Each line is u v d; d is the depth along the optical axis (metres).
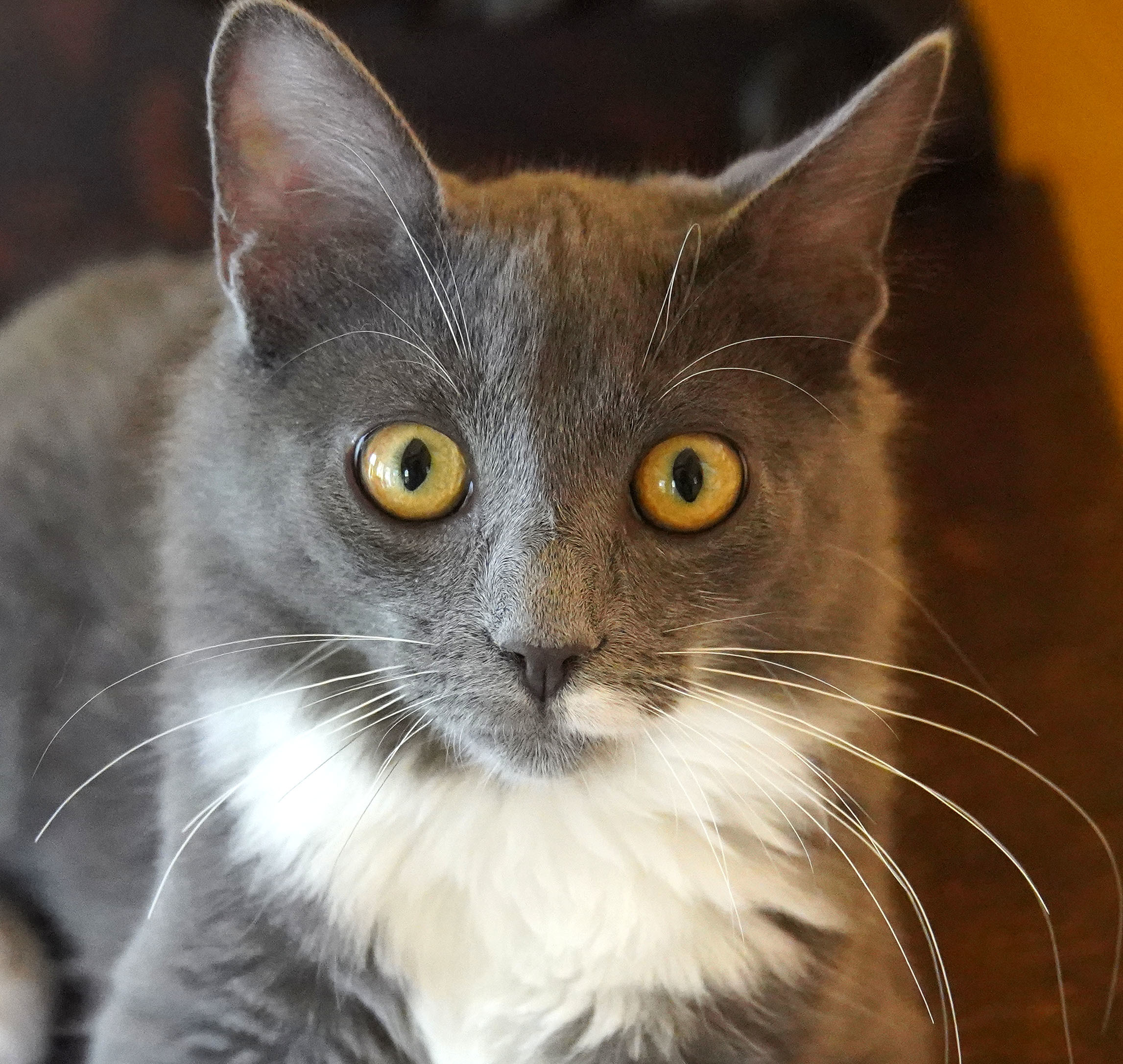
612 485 0.36
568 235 0.38
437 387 0.37
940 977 0.48
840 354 0.39
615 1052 0.40
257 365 0.38
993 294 0.60
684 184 0.42
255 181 0.37
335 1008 0.39
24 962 0.46
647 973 0.40
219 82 0.37
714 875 0.40
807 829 0.40
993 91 0.58
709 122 0.60
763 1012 0.40
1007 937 0.49
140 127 0.60
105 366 0.48
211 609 0.39
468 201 0.38
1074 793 0.51
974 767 0.52
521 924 0.40
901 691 0.45
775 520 0.38
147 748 0.45
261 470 0.38
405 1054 0.40
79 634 0.46
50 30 0.62
